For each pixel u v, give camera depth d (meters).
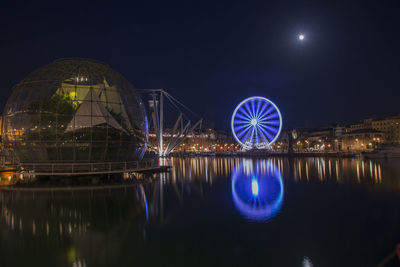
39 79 29.36
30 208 15.43
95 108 28.61
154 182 26.72
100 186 22.92
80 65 31.09
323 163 59.69
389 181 26.67
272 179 29.72
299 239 10.87
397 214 14.27
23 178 27.12
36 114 27.45
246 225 12.66
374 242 10.47
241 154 118.31
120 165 30.23
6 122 29.95
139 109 33.72
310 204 16.80
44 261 8.97
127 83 34.34
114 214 14.29
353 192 20.75
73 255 9.42
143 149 35.00
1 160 38.56
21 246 10.14
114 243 10.47
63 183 24.17
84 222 12.91
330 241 10.64
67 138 27.08
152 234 11.44
